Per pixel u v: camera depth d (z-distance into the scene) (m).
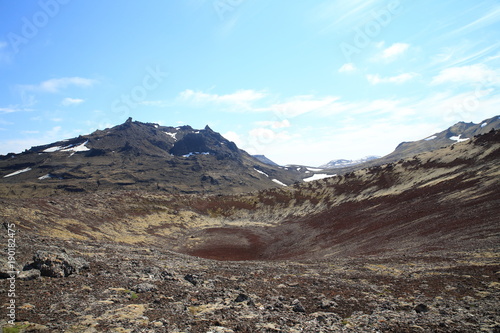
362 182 134.75
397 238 56.28
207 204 155.00
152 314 14.41
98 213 96.25
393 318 15.48
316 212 124.88
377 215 85.00
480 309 16.44
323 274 30.45
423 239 50.00
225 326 13.17
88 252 33.69
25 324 11.85
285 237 98.81
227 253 84.06
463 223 50.97
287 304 18.50
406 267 31.78
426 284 23.42
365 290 22.72
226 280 25.66
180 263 34.72
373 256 44.53
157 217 118.06
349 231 78.94
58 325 12.08
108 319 13.19
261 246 91.62
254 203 155.75
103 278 21.62
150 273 24.91
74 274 21.88
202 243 96.94
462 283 22.59
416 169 116.56
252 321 14.26
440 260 33.19
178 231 111.19
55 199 96.56
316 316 15.80
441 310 16.64
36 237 37.75
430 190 86.56
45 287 17.95
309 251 71.12
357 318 15.59
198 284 22.86
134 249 43.62
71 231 69.12
